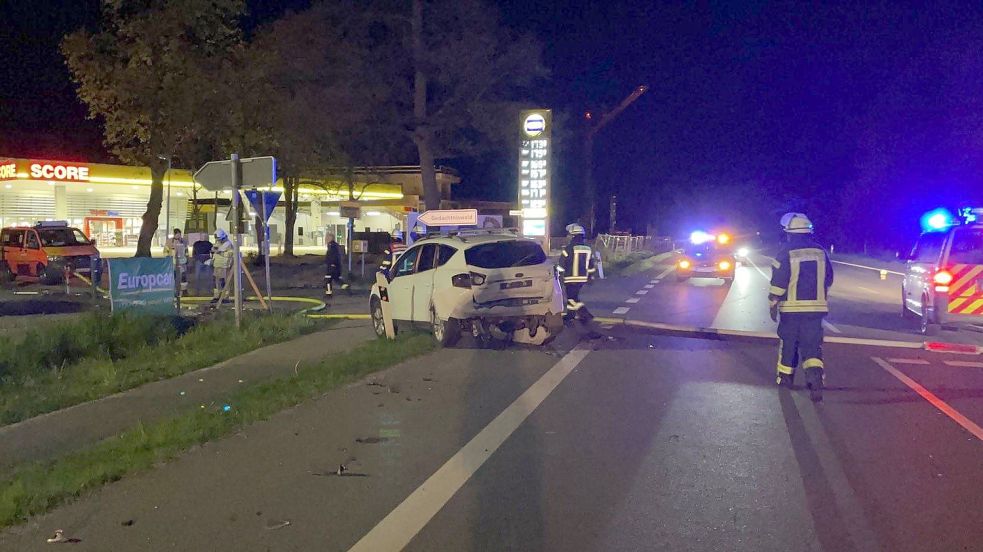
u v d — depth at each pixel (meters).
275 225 59.75
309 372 10.62
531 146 27.89
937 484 6.33
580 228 15.20
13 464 7.09
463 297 12.15
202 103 30.86
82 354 12.26
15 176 41.19
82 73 30.17
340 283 27.64
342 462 6.93
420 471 6.68
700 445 7.39
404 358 11.87
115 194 50.59
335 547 5.16
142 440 7.43
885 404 9.03
